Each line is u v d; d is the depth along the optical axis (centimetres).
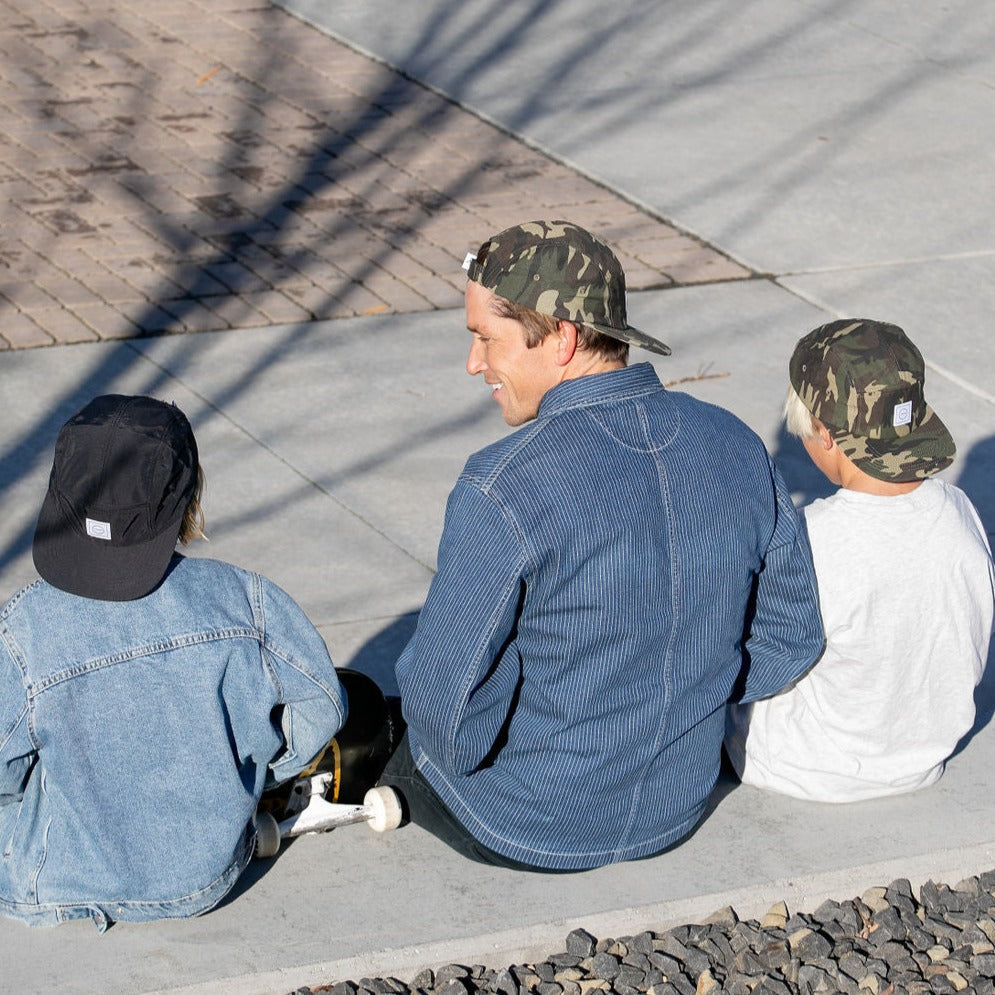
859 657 511
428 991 466
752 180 1178
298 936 471
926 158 1231
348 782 515
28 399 832
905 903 511
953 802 549
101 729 434
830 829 531
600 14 1545
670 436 448
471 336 934
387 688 618
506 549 429
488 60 1407
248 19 1478
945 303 1002
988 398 891
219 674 441
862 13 1580
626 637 444
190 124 1226
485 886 496
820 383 489
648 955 484
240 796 449
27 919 450
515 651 452
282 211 1084
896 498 496
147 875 446
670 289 1000
